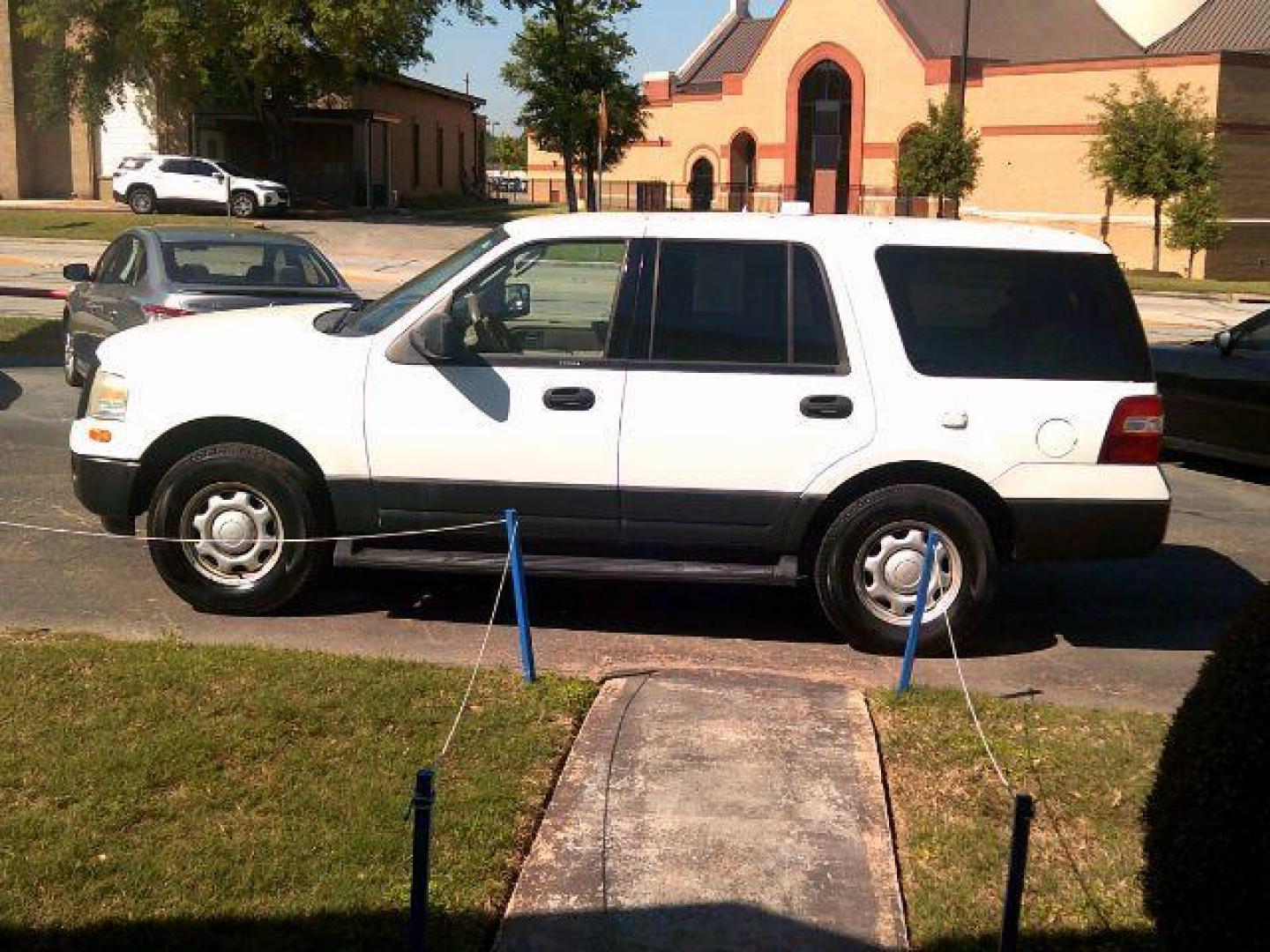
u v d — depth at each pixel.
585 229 6.23
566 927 3.71
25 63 45.12
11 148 45.44
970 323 6.19
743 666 6.00
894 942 3.70
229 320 6.85
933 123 39.44
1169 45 45.25
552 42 40.78
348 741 4.71
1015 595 7.45
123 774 4.36
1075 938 3.72
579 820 4.29
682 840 4.18
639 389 6.10
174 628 6.15
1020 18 47.44
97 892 3.70
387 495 6.24
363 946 3.53
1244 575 7.98
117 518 6.51
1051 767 4.78
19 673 5.21
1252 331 10.89
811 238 6.20
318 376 6.23
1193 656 6.47
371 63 37.94
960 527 6.09
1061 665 6.27
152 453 6.38
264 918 3.62
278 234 10.72
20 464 9.33
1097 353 6.19
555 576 6.21
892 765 4.77
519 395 6.12
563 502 6.17
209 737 4.65
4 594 6.55
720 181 51.09
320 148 47.00
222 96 40.69
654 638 6.38
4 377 12.76
